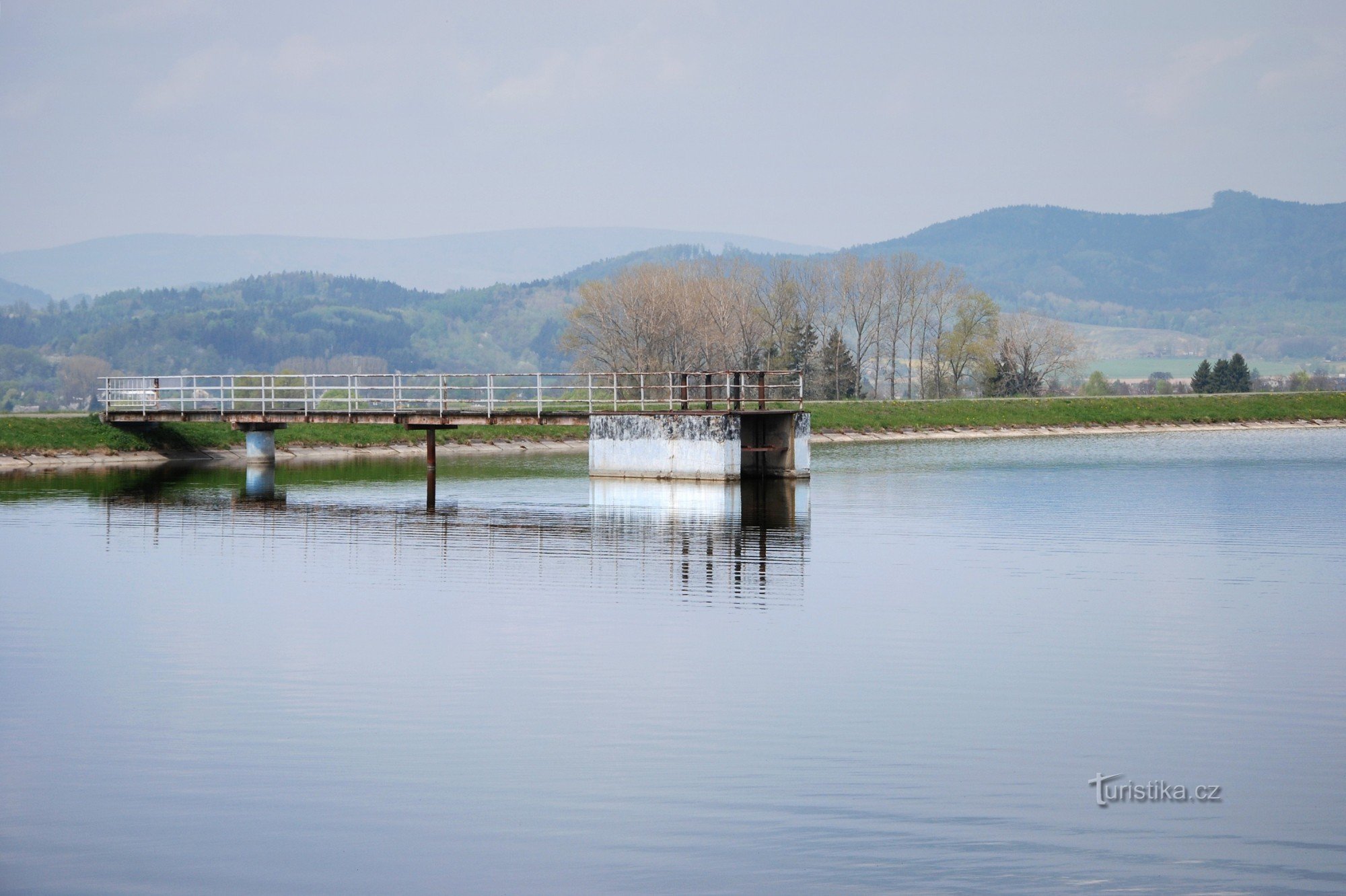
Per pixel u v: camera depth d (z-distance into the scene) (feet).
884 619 82.53
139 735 59.16
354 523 132.98
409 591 92.22
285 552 112.27
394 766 55.16
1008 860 46.39
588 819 49.78
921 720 61.16
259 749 57.31
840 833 48.44
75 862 46.52
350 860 46.57
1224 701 64.49
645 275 393.09
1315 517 140.36
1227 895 43.86
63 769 55.06
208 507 151.02
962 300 496.23
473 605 87.15
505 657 72.38
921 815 50.08
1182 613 84.94
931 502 155.53
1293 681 68.03
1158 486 178.29
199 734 59.31
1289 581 97.71
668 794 52.06
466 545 115.75
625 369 387.96
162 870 45.93
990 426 332.80
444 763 55.47
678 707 63.00
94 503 155.63
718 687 66.28
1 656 73.36
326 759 56.08
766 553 110.42
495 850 47.26
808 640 76.48
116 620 82.74
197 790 52.70
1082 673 69.51
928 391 500.74
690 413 167.32
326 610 85.56
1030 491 171.12
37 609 86.43
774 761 55.67
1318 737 58.90
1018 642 76.23
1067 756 56.44
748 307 424.46
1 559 108.78
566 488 175.22
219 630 79.71
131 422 232.73
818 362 472.03
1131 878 45.06
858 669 69.92
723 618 82.89
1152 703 64.03
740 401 180.65
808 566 103.55
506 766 55.16
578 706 63.10
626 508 146.92
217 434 242.99
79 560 108.27
